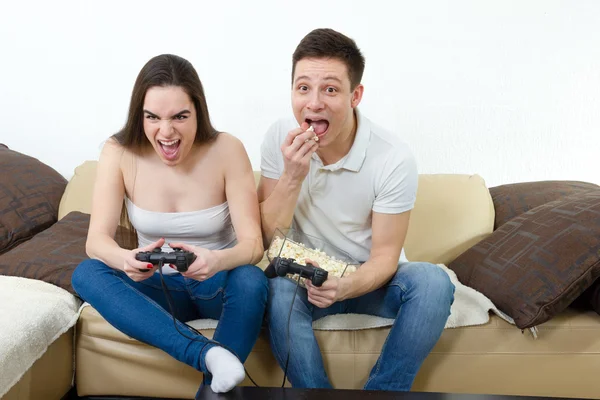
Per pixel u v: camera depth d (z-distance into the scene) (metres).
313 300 1.37
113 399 1.57
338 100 1.37
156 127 1.38
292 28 2.26
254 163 2.33
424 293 1.37
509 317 1.51
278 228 1.49
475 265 1.72
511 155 2.28
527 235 1.64
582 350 1.50
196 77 1.43
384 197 1.47
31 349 1.35
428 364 1.51
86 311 1.55
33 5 2.26
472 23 2.22
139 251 1.33
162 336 1.30
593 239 1.49
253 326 1.37
